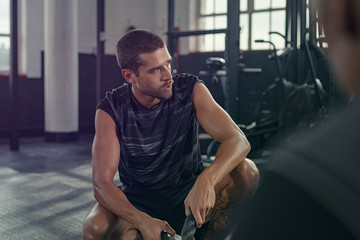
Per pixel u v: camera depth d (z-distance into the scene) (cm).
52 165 473
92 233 142
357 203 32
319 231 34
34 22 734
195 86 155
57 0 648
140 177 160
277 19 714
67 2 651
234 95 455
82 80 784
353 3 33
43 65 743
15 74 573
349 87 34
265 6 723
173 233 131
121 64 145
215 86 693
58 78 661
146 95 145
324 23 35
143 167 157
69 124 671
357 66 33
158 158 155
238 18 450
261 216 39
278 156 39
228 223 155
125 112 149
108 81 808
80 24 776
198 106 153
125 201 140
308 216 35
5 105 705
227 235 157
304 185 35
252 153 485
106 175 143
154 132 151
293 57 589
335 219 33
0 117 702
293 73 594
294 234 35
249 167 153
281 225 36
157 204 165
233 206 155
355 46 33
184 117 154
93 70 795
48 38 661
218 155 141
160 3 860
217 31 458
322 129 38
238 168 151
